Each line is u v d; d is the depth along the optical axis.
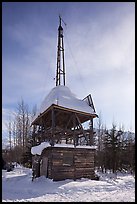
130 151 36.88
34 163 23.33
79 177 19.33
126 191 14.89
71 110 20.28
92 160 20.48
